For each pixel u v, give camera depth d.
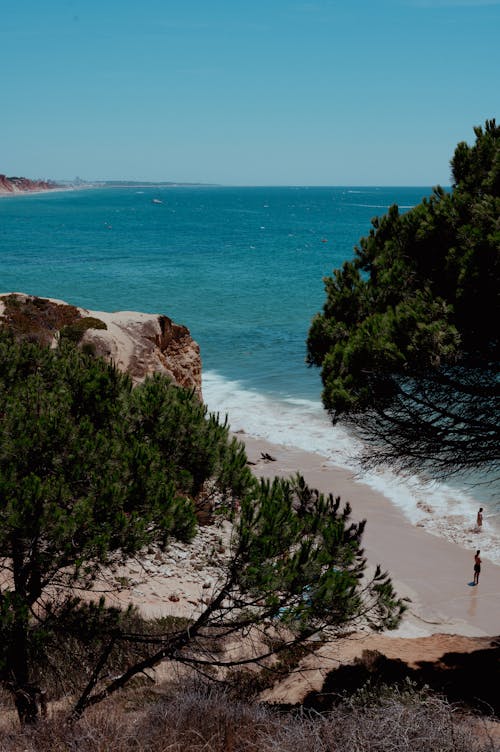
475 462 11.75
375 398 10.71
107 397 9.13
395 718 6.51
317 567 7.81
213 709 7.67
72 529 7.20
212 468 8.70
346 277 11.99
